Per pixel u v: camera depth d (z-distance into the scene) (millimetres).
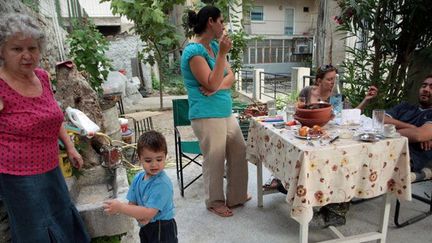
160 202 1487
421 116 2430
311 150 1660
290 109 2352
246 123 3236
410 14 3145
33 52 1321
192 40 2266
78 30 4109
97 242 1952
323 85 2555
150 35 6383
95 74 3920
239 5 6887
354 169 1754
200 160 3701
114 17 8273
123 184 2225
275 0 14133
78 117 2217
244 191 2582
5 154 1367
